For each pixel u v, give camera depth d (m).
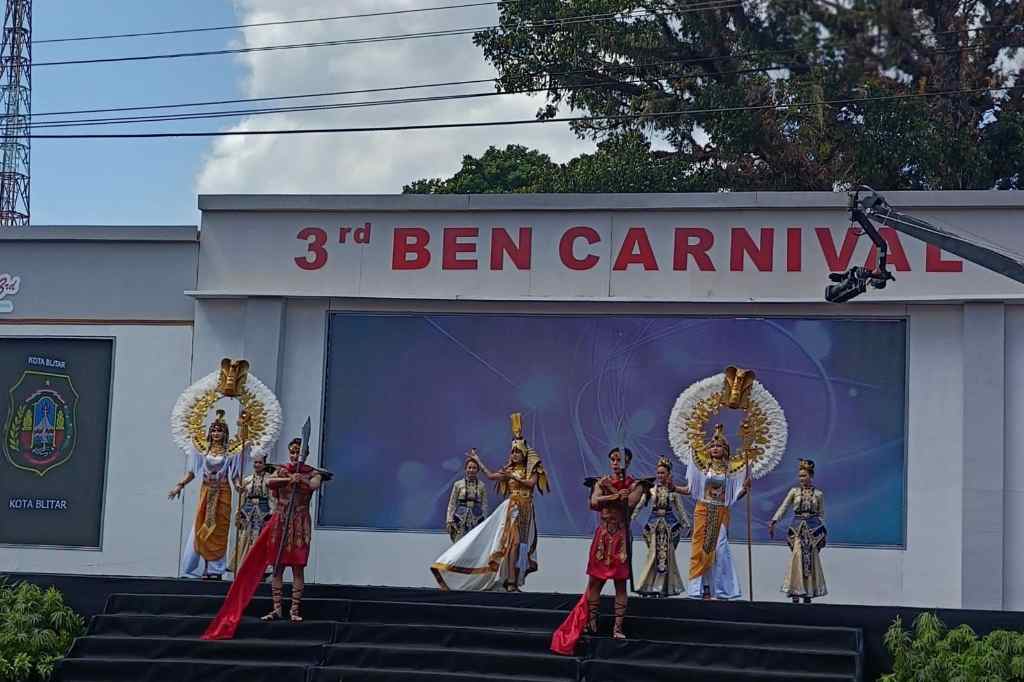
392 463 17.78
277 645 14.38
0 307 19.00
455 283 17.91
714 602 14.35
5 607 15.48
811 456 16.81
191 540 16.47
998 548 16.11
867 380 16.83
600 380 17.45
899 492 16.59
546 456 17.45
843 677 13.23
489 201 17.86
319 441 17.95
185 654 14.57
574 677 13.69
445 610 14.70
